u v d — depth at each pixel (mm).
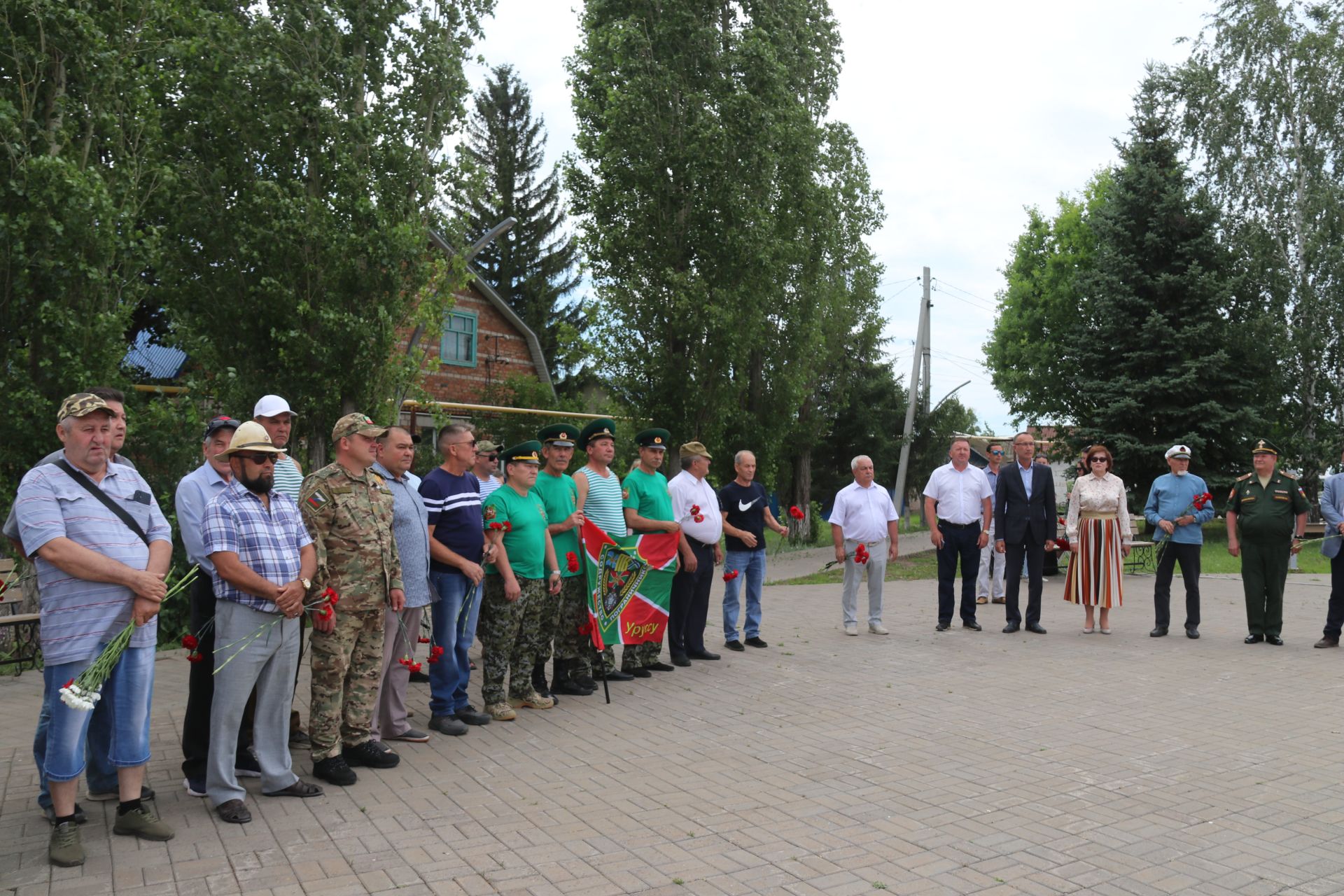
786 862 4480
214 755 5012
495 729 6922
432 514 6684
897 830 4898
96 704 5023
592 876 4297
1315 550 22641
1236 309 28859
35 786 5605
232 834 4812
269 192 12828
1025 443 11234
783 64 22156
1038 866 4445
